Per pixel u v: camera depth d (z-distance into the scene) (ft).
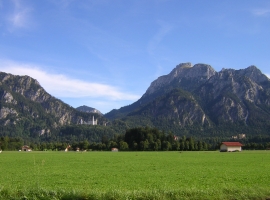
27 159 280.31
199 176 127.65
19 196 69.00
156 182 106.93
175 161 243.40
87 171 155.12
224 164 205.46
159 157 317.22
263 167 177.37
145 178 120.88
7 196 68.74
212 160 255.70
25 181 112.37
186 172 147.02
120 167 182.39
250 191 72.08
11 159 280.51
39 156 354.13
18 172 150.41
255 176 124.77
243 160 252.62
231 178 117.91
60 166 192.75
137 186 96.37
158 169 166.30
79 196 67.72
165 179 116.78
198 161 241.96
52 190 71.51
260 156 325.83
